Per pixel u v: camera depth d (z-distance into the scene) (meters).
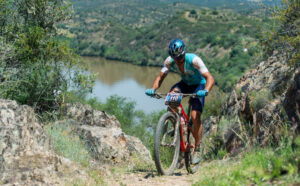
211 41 154.00
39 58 8.55
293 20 6.46
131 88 91.94
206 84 4.01
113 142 5.47
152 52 182.75
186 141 4.48
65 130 5.68
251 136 5.11
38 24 9.28
